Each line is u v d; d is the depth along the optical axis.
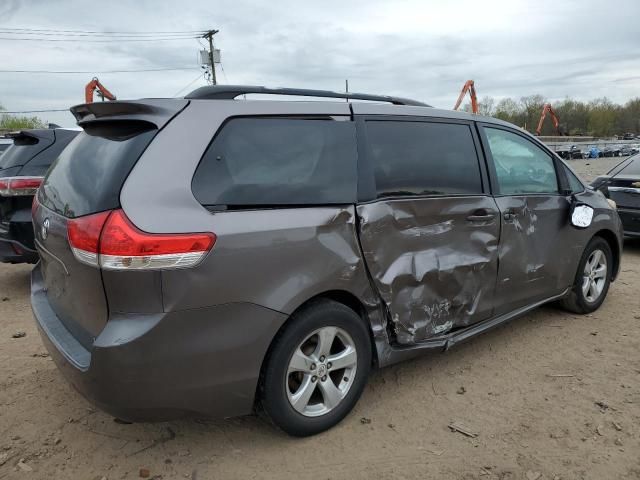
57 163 3.15
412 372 3.69
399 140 3.26
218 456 2.75
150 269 2.25
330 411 2.91
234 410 2.58
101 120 2.74
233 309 2.45
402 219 3.09
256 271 2.50
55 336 2.68
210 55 44.25
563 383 3.53
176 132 2.49
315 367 2.80
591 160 43.25
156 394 2.34
